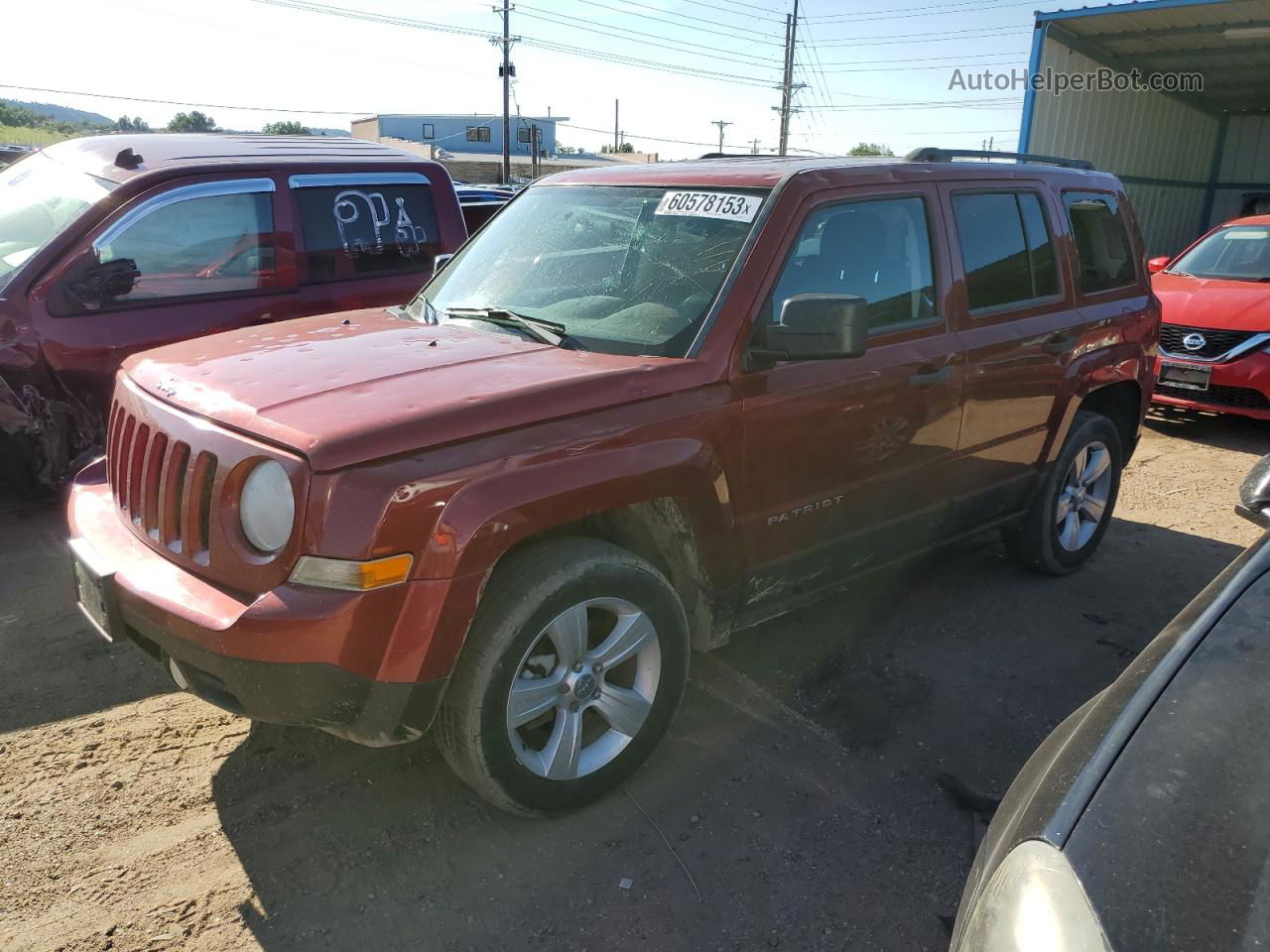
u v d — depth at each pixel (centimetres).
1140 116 1808
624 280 333
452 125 8019
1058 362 430
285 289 563
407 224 622
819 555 349
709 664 387
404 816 288
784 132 4597
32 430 482
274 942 240
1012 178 423
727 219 329
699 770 316
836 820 293
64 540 486
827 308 288
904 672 385
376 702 239
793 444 319
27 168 599
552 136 8344
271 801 294
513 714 263
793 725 344
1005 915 141
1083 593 468
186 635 239
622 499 271
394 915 250
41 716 336
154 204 516
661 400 284
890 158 390
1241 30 1470
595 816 291
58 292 486
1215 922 129
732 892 262
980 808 300
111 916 247
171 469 261
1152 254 2027
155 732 329
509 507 246
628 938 245
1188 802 147
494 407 253
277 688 232
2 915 246
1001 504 435
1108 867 139
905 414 357
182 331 522
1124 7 1388
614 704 288
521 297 351
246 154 571
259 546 241
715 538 303
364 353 300
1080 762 161
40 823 280
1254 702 163
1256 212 1911
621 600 280
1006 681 381
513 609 254
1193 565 509
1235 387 756
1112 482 495
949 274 379
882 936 248
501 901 256
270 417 246
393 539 231
